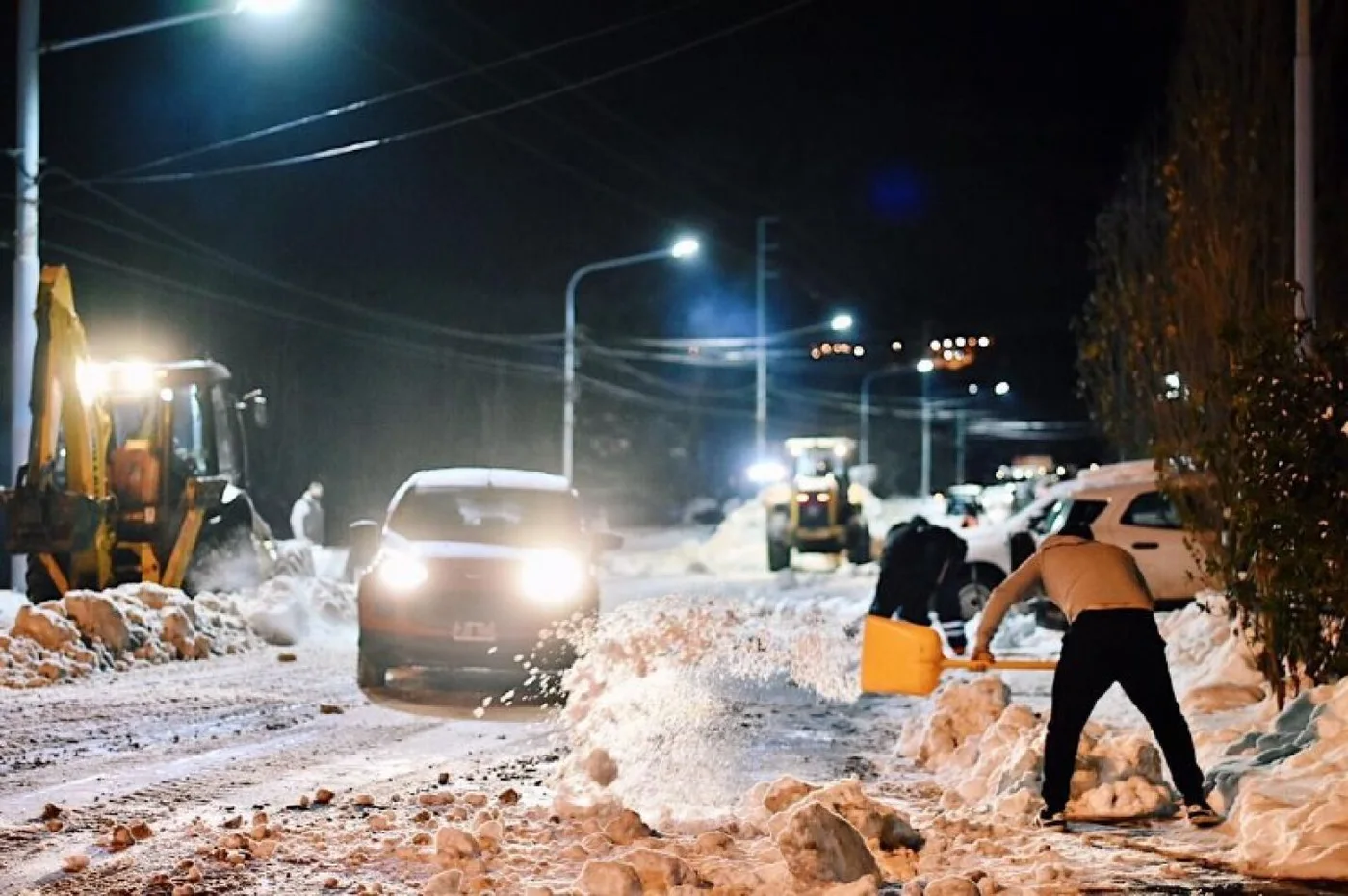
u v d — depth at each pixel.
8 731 11.45
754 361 69.38
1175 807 8.94
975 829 8.39
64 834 8.14
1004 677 15.95
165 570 18.64
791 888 6.94
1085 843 8.11
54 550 17.39
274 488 44.75
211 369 19.58
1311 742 9.22
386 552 14.46
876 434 92.25
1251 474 10.54
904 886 6.92
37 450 17.41
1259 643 11.54
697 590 30.72
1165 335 15.27
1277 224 14.95
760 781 10.20
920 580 15.28
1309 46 14.41
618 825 7.95
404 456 52.44
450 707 13.45
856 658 16.48
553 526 15.45
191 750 10.91
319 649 17.95
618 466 69.62
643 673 14.33
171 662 16.17
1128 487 19.66
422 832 8.10
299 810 8.83
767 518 37.78
